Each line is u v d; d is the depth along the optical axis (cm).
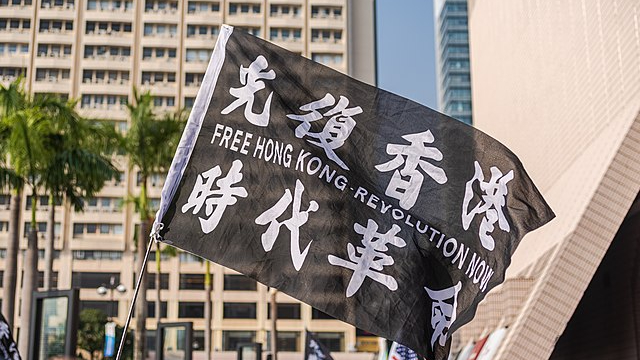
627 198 1372
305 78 560
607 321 1923
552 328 1374
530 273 2052
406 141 558
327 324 8581
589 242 1378
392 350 1720
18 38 9194
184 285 8550
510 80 3159
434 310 543
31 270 2961
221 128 549
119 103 9200
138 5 9400
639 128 1384
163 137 3650
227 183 543
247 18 9462
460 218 554
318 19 9506
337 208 548
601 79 1839
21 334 2889
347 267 542
